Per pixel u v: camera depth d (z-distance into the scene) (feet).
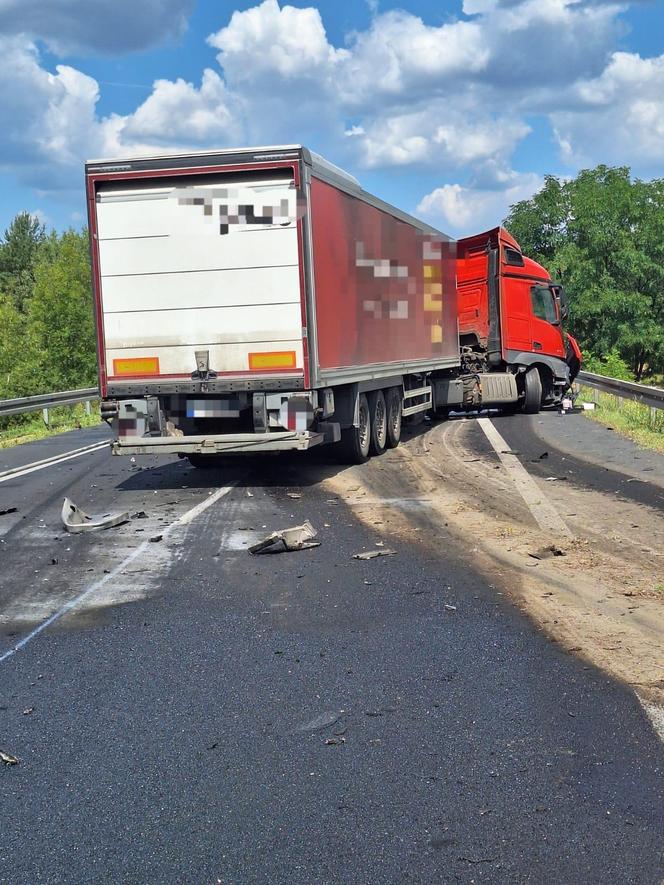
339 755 14.62
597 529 31.14
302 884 11.18
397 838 12.13
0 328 188.55
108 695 17.49
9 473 49.88
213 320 40.16
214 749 14.99
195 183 39.91
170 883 11.30
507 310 77.51
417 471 45.75
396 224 54.13
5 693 17.81
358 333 46.37
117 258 40.45
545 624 20.95
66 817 12.98
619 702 16.39
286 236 39.45
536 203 185.26
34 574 27.40
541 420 73.31
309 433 40.50
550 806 12.85
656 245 182.80
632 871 11.28
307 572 26.50
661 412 63.62
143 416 41.14
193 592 24.73
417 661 18.76
